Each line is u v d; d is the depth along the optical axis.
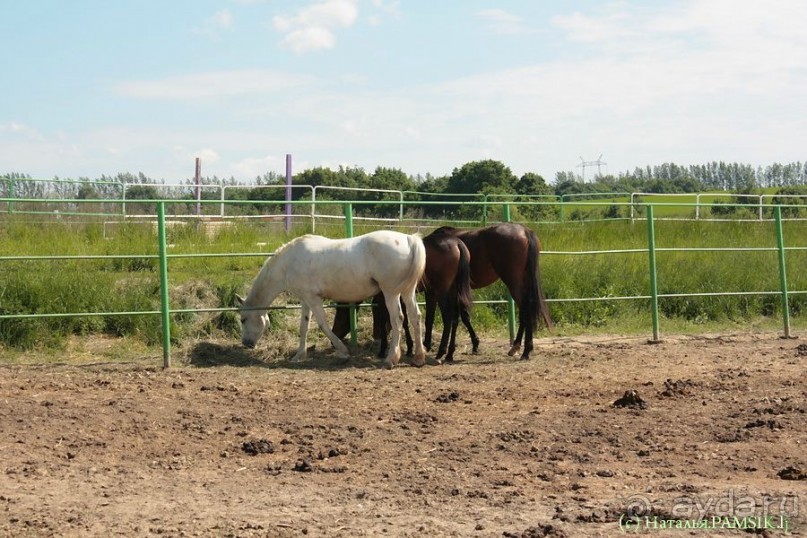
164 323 9.90
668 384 8.76
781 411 7.66
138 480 5.75
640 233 18.47
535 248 10.77
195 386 8.79
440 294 10.59
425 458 6.30
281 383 9.04
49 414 7.33
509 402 8.19
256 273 13.18
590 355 11.04
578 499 5.35
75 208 19.12
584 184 37.66
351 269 10.03
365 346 11.37
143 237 14.18
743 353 11.17
